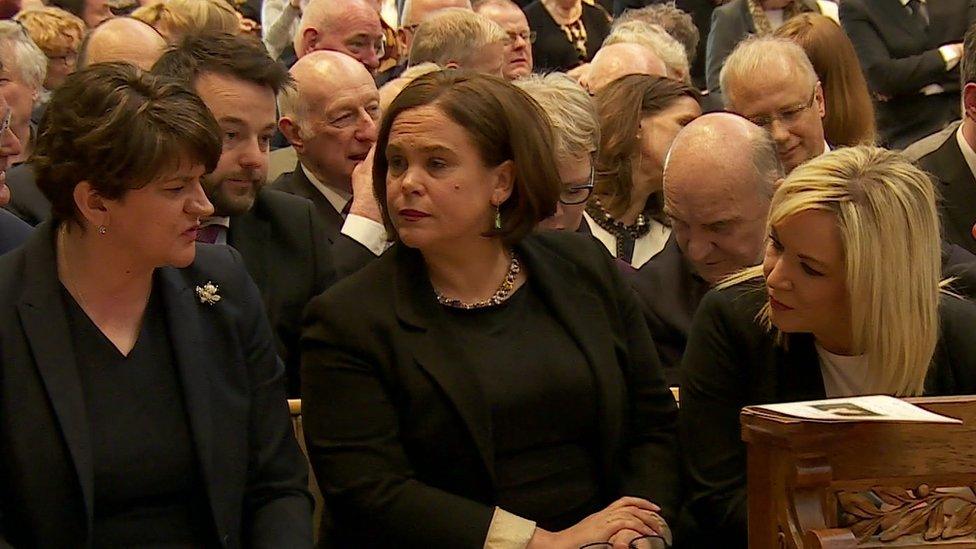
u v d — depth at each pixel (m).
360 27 7.83
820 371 3.70
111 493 3.36
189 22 7.07
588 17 10.62
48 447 3.26
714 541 3.87
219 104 4.66
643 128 5.38
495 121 3.61
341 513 3.64
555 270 3.85
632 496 3.80
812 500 3.01
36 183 3.34
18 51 5.45
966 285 4.62
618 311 3.91
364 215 5.19
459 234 3.62
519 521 3.51
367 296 3.65
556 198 3.74
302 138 5.99
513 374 3.62
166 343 3.51
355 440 3.57
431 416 3.56
